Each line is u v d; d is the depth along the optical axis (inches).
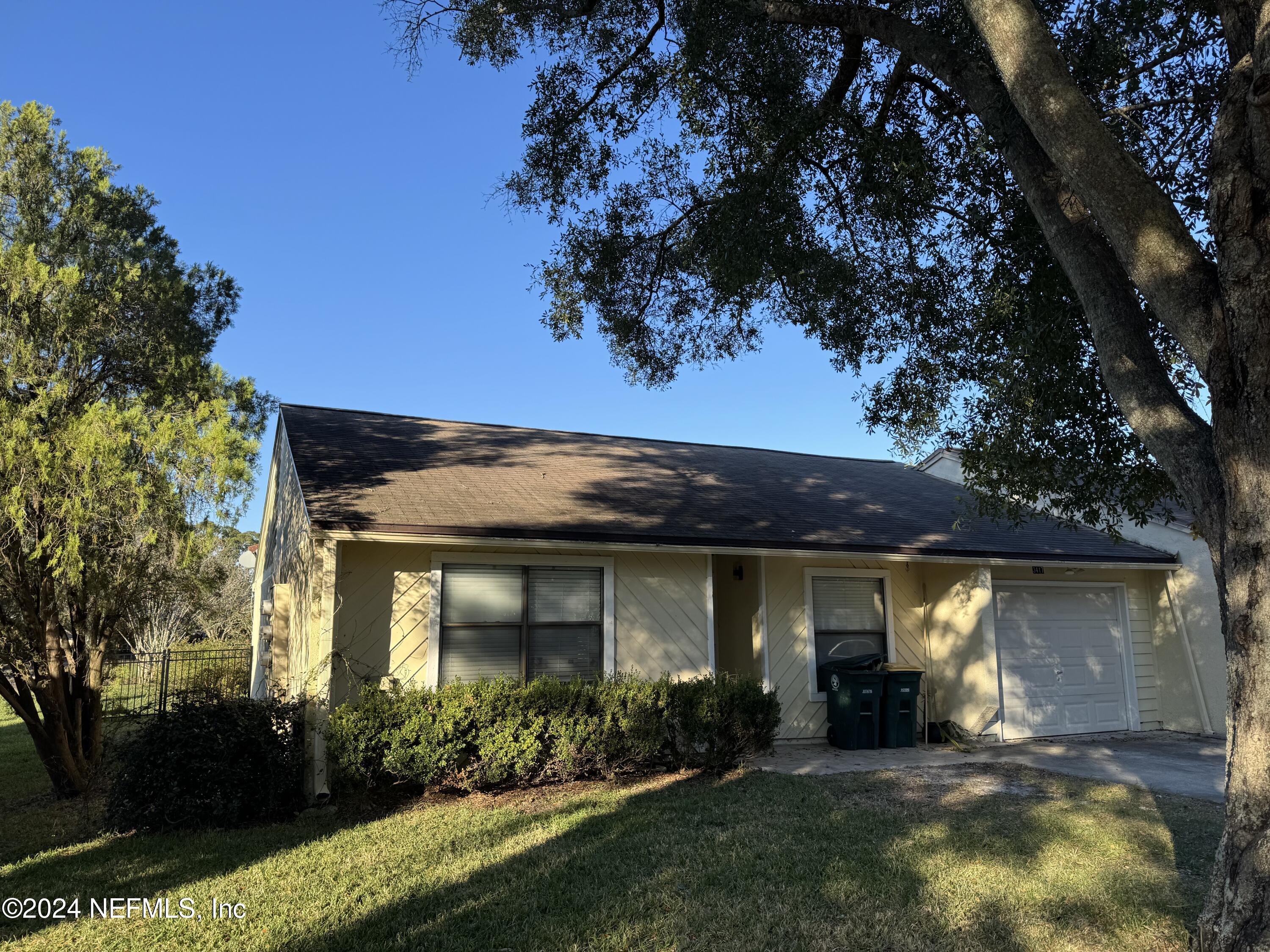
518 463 514.3
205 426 374.6
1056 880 221.3
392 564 369.7
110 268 399.2
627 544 395.9
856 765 396.2
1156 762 406.3
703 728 358.9
